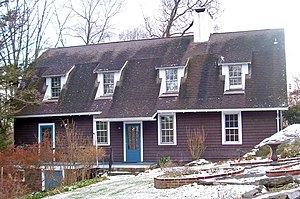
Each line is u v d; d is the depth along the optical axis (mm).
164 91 24828
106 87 26562
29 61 26938
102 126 25594
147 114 23625
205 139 23344
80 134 24188
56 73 27734
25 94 26000
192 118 23719
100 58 28453
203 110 23031
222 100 23172
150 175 17969
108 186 15898
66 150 20516
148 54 27297
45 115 26469
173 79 24906
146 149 24422
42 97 27344
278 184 10445
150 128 24438
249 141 22688
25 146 21406
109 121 24953
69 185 17797
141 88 25500
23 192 17109
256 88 23188
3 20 23250
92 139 25531
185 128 23781
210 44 26438
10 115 25188
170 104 23922
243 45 25453
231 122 23172
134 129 24812
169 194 11695
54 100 27375
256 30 26516
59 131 26516
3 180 16438
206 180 12531
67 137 21109
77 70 28375
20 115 27094
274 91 22750
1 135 24297
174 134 23906
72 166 19141
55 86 28047
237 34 26625
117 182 17016
